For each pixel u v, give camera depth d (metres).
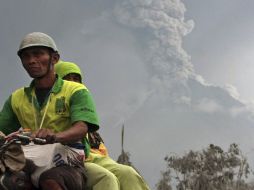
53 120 4.54
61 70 6.02
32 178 4.28
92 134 5.55
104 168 4.73
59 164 4.34
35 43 4.49
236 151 33.81
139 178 4.96
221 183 33.34
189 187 33.31
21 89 4.77
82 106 4.49
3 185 4.08
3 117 4.82
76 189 4.35
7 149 4.15
